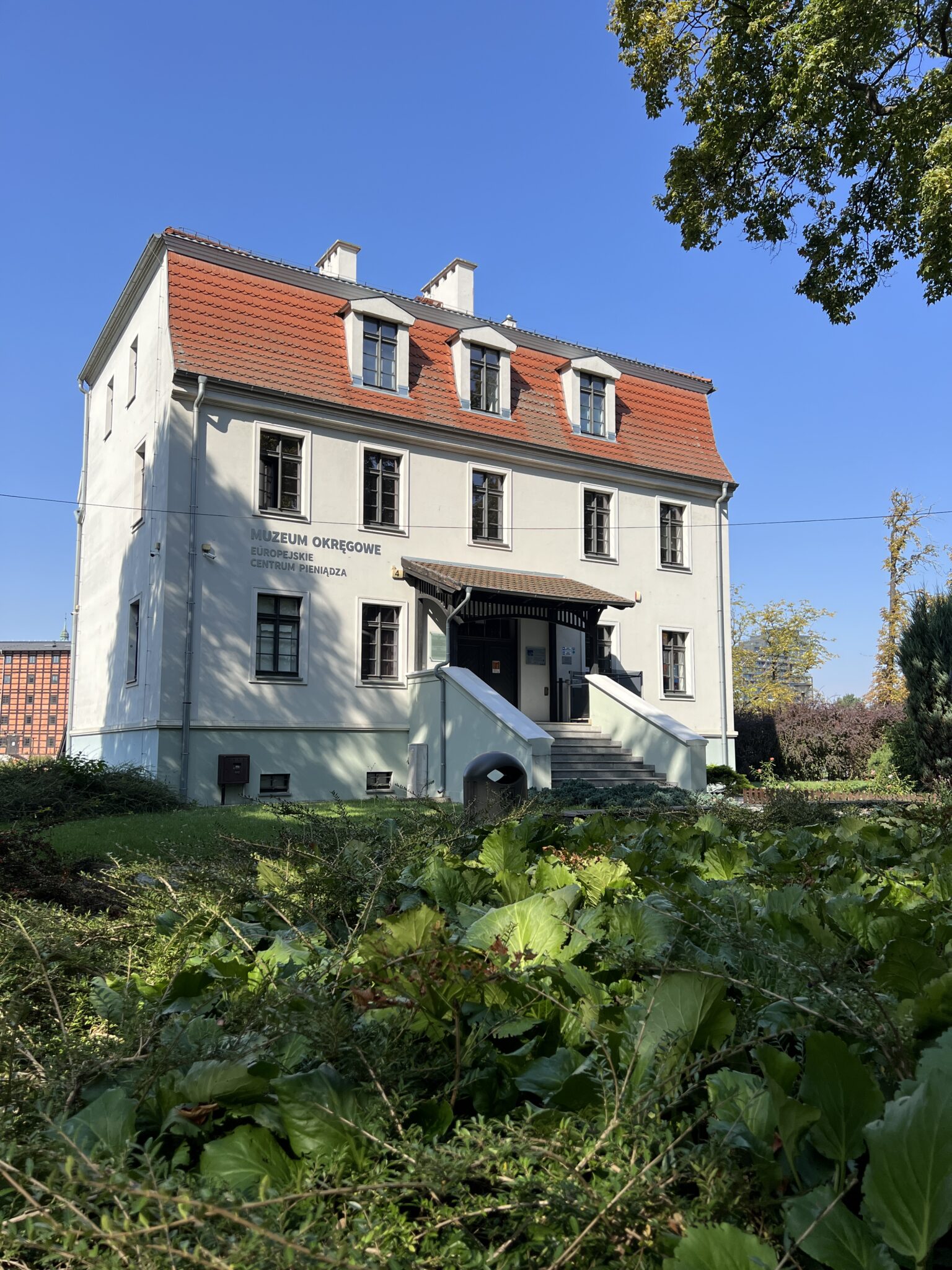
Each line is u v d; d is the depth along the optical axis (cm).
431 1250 91
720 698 2362
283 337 1812
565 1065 128
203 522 1667
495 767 566
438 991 136
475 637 2048
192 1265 84
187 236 1773
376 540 1872
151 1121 118
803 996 136
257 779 1670
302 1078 113
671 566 2319
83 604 2247
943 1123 90
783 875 284
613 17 1414
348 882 238
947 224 1249
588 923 184
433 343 2048
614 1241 93
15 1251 88
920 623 1812
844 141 1341
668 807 472
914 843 348
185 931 204
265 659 1730
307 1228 87
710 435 2483
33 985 176
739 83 1352
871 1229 90
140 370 1892
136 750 1709
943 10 1274
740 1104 109
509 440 2050
